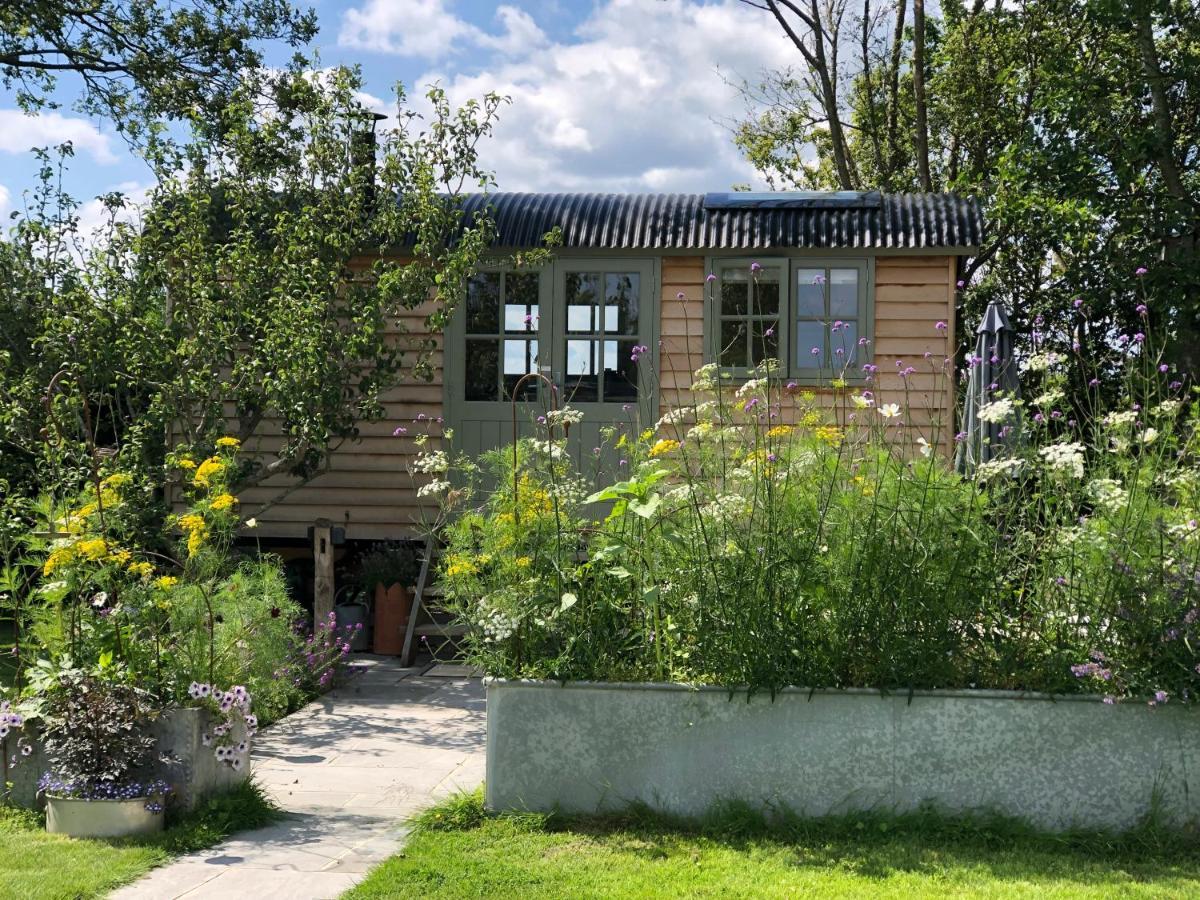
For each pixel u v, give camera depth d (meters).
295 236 9.30
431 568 10.10
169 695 5.20
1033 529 5.15
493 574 5.45
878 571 4.98
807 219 10.45
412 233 10.45
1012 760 4.81
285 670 7.56
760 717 4.93
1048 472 4.97
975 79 18.81
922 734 4.86
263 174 9.96
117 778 4.88
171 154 9.72
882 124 22.48
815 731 4.91
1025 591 5.05
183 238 9.23
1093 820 4.76
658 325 10.49
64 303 9.22
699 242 10.34
